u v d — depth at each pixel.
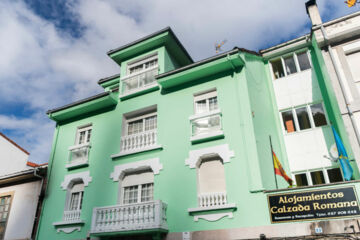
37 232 12.98
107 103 14.42
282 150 11.80
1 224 14.30
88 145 13.85
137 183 12.09
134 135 13.07
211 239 9.45
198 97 12.49
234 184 9.95
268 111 12.30
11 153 20.22
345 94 9.62
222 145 10.76
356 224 7.81
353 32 10.31
